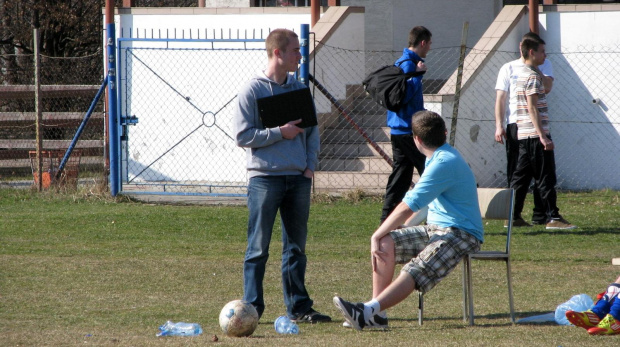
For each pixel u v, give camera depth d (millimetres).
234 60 51250
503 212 20438
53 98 66125
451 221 19719
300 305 20641
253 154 19969
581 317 18828
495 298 23438
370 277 26453
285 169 19906
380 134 47969
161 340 18234
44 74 76250
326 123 48531
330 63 48750
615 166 48250
